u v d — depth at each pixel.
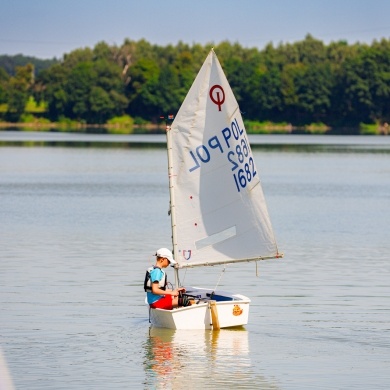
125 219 137.62
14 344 62.72
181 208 68.50
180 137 68.50
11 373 56.50
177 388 54.03
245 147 69.75
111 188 193.12
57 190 186.75
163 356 60.03
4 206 155.00
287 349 61.91
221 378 55.81
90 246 108.44
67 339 63.97
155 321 67.25
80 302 75.81
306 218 143.00
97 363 58.62
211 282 86.56
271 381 55.19
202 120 68.81
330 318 70.75
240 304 66.44
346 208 159.25
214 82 68.88
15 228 125.38
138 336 64.75
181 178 68.56
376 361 59.34
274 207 159.62
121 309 73.38
